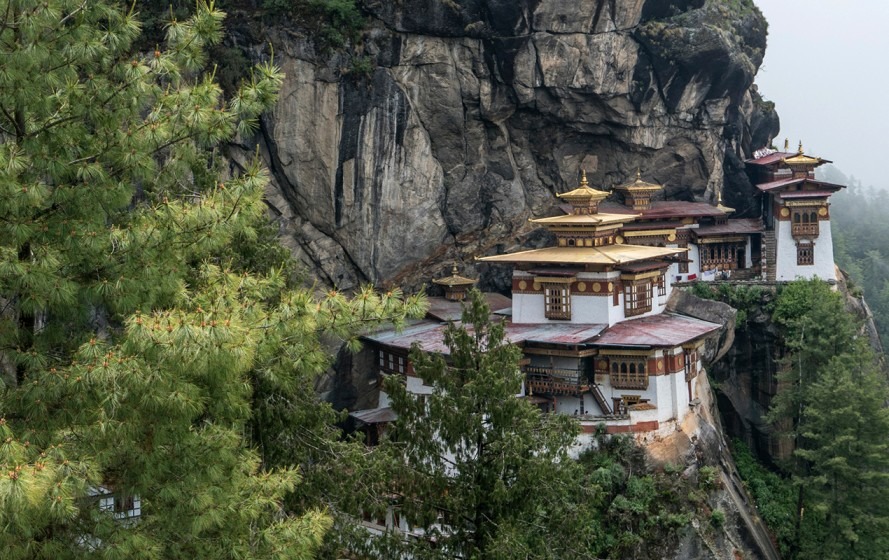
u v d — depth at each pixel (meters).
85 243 23.80
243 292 26.34
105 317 27.70
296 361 26.36
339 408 63.91
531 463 33.84
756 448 70.44
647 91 74.19
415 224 67.81
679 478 55.56
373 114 65.31
